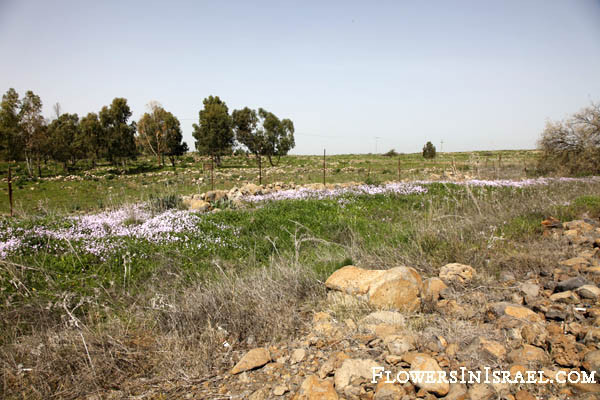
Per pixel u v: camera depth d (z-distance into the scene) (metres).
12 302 4.52
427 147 54.31
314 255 6.44
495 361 2.67
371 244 6.65
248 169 40.53
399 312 3.64
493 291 4.05
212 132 50.16
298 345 3.28
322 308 3.98
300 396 2.46
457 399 2.29
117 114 48.12
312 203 10.78
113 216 9.55
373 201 11.33
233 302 4.11
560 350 2.65
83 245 6.76
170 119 51.28
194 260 6.67
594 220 7.12
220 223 8.70
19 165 49.53
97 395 2.79
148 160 62.84
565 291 3.71
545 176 20.70
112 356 3.17
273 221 8.89
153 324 3.97
